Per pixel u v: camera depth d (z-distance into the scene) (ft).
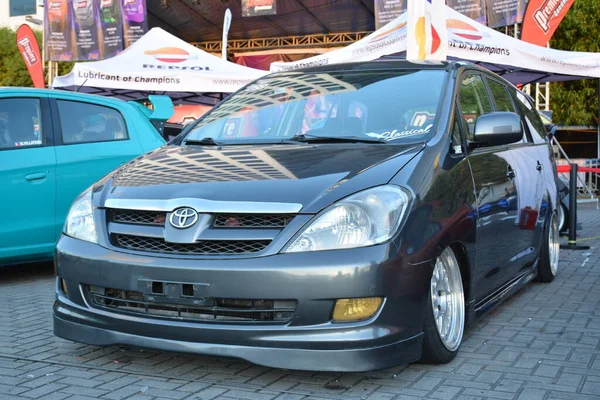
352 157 11.73
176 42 41.78
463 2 43.55
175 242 10.69
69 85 41.47
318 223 10.32
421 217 10.88
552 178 19.69
